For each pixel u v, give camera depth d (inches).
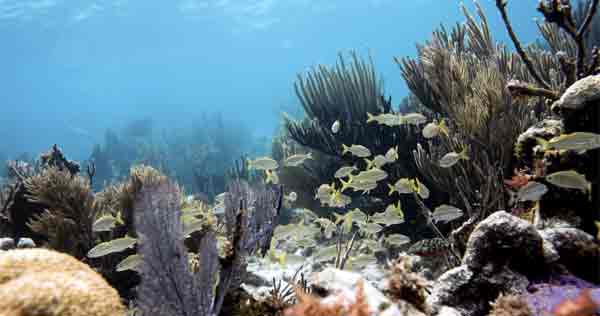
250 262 271.4
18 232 259.9
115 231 239.1
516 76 291.6
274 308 141.3
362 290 76.4
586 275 147.6
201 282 109.0
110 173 1032.2
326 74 358.9
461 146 252.1
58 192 239.6
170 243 105.3
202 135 1330.0
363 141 337.4
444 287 145.2
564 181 153.9
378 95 347.6
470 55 313.0
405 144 315.9
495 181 212.4
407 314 95.2
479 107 246.4
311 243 245.3
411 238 299.3
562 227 162.9
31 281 77.7
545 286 131.8
